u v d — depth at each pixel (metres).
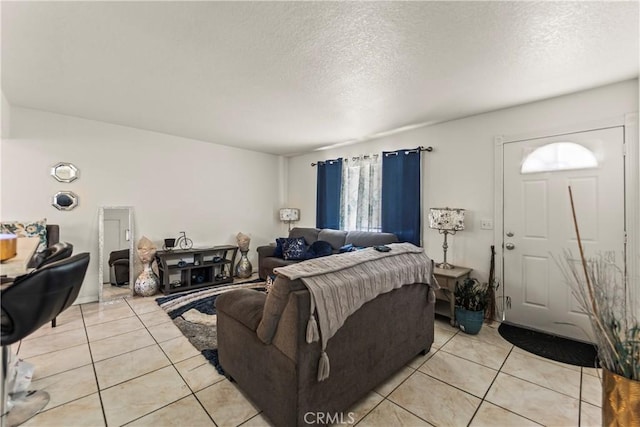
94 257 3.67
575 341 2.58
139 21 1.66
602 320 1.44
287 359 1.44
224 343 1.98
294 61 2.11
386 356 1.92
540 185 2.80
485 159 3.16
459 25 1.67
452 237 3.42
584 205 2.56
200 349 2.40
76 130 3.51
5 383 1.54
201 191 4.67
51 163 3.36
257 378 1.65
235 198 5.11
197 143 4.60
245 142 4.68
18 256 1.53
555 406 1.75
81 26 1.71
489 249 3.12
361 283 1.70
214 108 3.11
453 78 2.34
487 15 1.58
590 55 1.97
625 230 2.37
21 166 3.18
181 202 4.45
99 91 2.69
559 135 2.69
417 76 2.31
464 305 2.82
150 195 4.14
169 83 2.50
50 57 2.07
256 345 1.65
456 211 3.13
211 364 2.18
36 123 3.26
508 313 3.00
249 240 5.02
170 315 3.18
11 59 2.10
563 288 2.67
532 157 2.85
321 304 1.46
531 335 2.71
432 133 3.62
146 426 1.57
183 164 4.45
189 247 4.53
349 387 1.66
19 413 1.64
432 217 3.30
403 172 3.83
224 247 4.62
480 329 2.81
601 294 1.49
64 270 1.26
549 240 2.75
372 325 1.80
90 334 2.69
